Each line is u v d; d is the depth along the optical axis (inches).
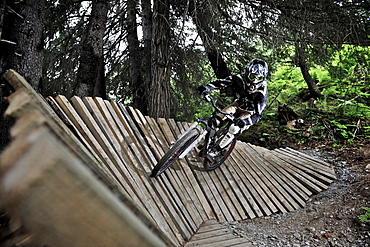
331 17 247.8
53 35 278.2
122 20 319.0
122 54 335.9
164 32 249.3
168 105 255.9
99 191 7.7
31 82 134.8
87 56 222.1
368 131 312.8
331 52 277.3
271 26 263.9
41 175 6.5
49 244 7.3
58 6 264.8
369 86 362.3
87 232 7.5
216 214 169.5
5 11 118.7
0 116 108.3
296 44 271.4
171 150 145.9
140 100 322.3
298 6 243.9
